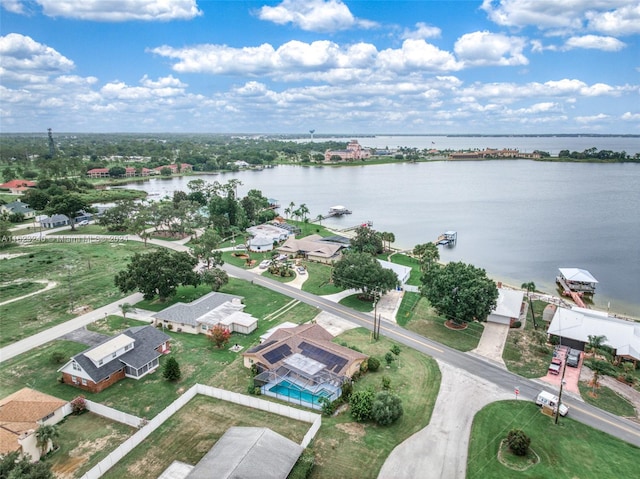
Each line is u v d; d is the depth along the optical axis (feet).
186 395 180.65
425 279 282.97
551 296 336.29
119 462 145.79
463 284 254.27
